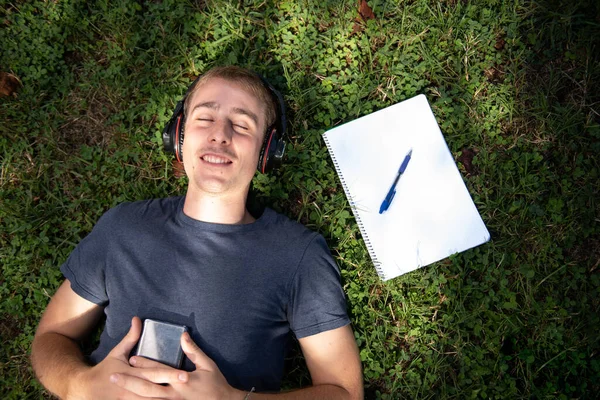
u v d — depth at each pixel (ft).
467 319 8.18
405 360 8.20
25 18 8.54
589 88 8.53
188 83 8.53
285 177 8.40
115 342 6.41
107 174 8.41
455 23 8.60
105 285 6.66
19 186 8.35
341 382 6.50
